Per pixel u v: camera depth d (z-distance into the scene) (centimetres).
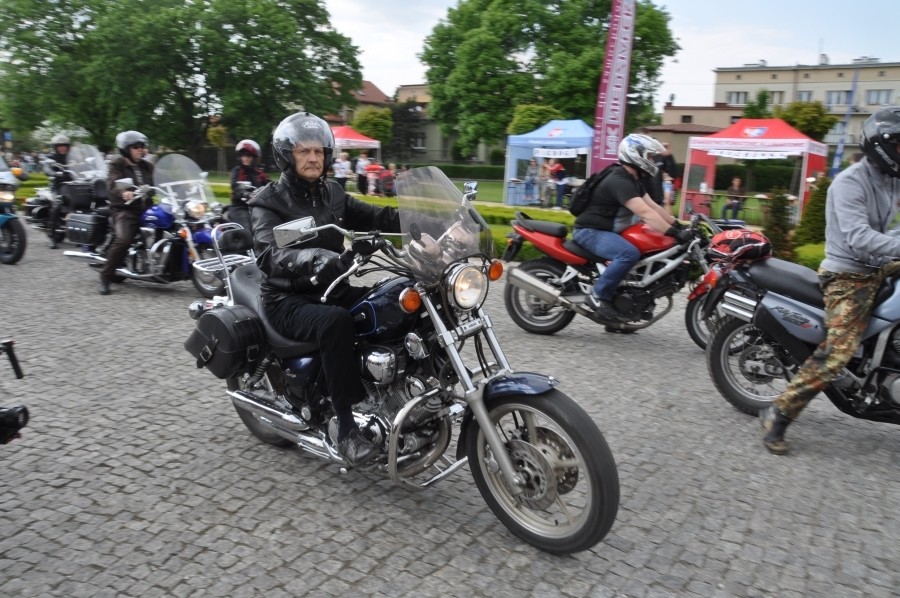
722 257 543
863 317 393
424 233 305
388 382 316
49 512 337
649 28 3566
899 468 402
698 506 352
